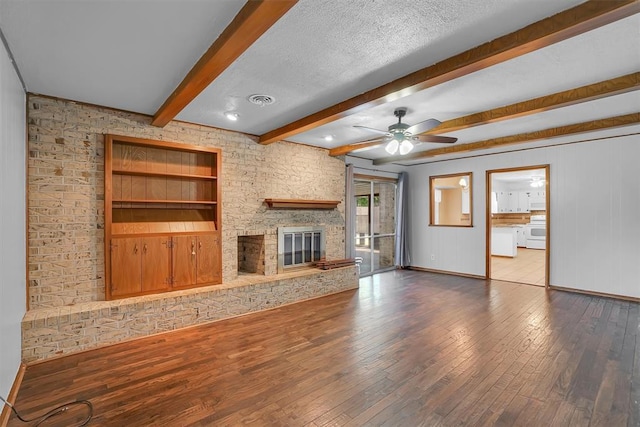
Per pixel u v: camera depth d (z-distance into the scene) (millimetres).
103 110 3430
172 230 3896
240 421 2043
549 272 5551
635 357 2895
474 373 2629
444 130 3998
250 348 3137
